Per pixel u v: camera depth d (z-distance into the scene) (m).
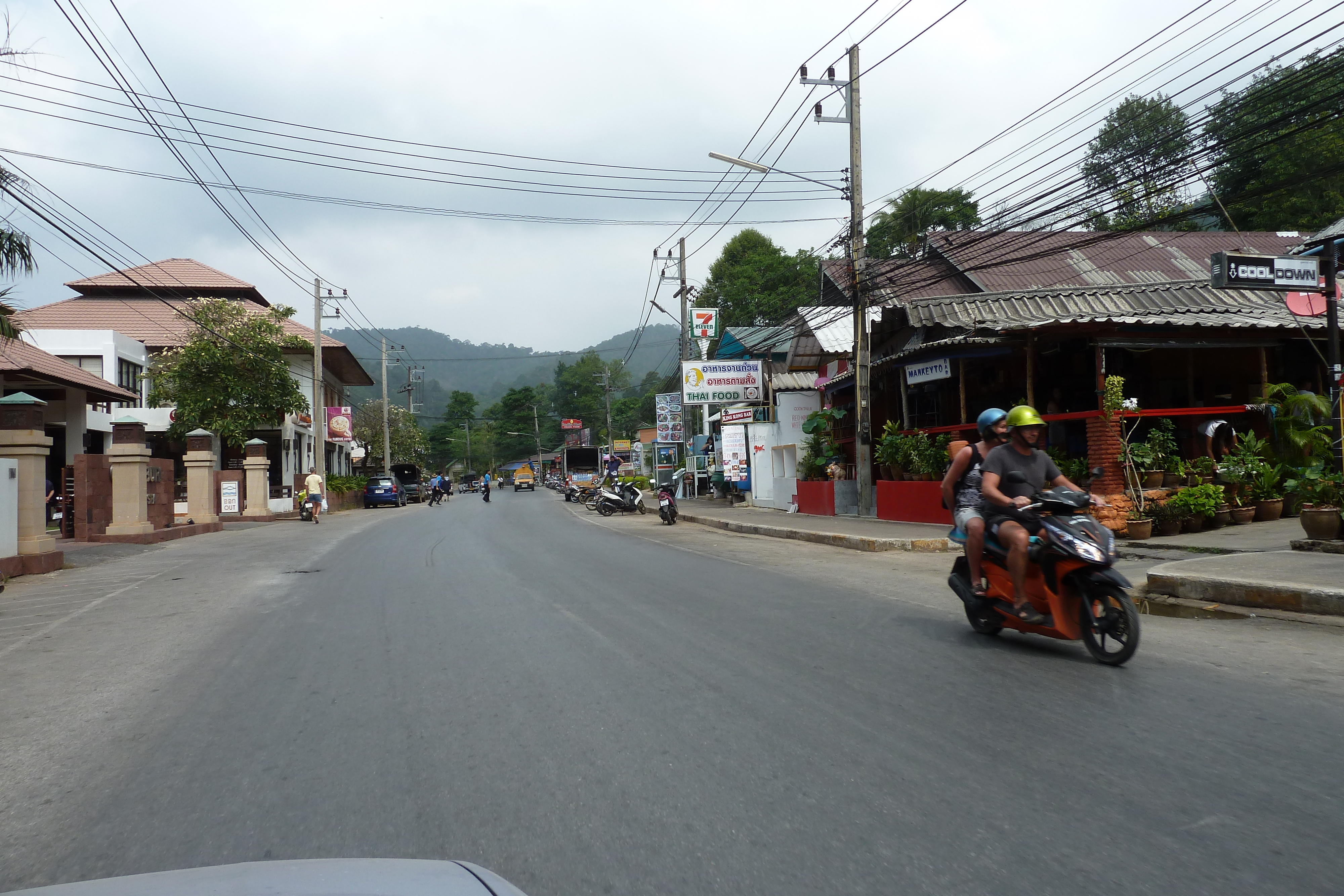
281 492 34.91
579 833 3.32
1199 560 9.38
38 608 10.12
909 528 16.75
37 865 3.21
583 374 121.19
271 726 4.93
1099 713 4.62
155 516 20.47
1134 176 14.95
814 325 24.83
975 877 2.85
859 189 18.88
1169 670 5.55
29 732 5.05
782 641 6.73
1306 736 4.16
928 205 32.75
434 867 1.62
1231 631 6.82
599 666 6.05
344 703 5.34
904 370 19.08
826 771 3.88
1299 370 16.55
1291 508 14.32
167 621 8.84
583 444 101.06
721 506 30.86
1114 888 2.74
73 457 27.22
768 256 51.12
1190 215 14.76
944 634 6.92
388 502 43.00
